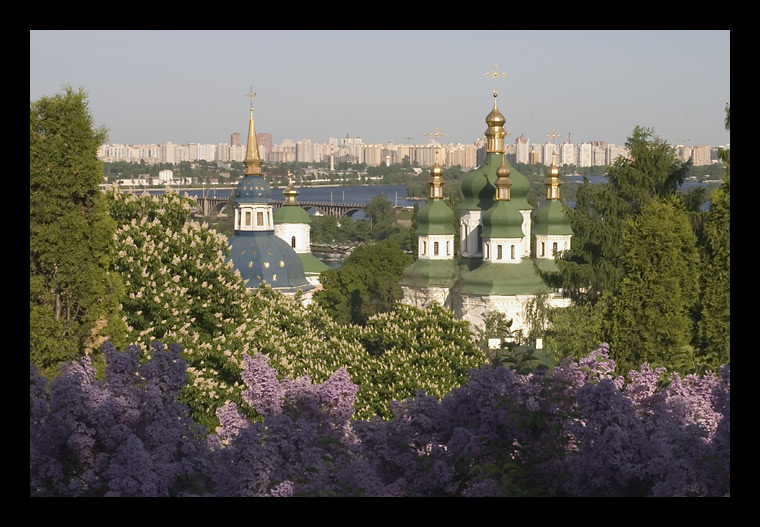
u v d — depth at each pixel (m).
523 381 19.69
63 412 19.16
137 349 21.75
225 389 49.38
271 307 76.31
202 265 56.28
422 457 19.94
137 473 18.23
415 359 66.69
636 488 16.86
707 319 55.59
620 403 17.27
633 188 72.81
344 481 18.88
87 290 48.34
